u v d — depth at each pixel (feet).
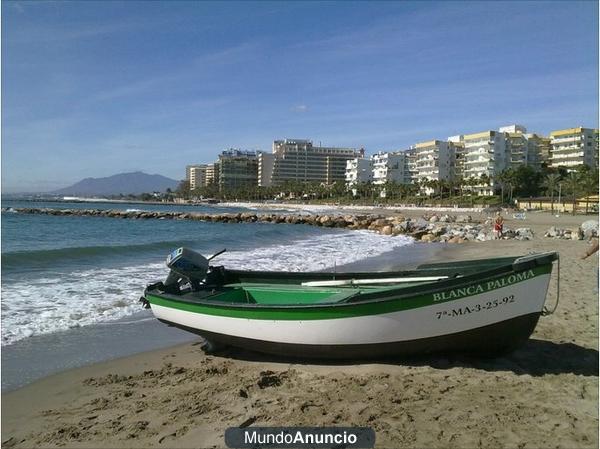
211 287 27.35
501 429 15.60
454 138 458.91
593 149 374.84
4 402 18.99
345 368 21.65
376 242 97.04
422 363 21.74
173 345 27.02
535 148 404.98
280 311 21.79
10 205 369.09
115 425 16.56
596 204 247.29
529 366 21.42
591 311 31.01
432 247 86.38
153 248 77.71
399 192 417.90
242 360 23.62
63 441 15.56
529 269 20.92
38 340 27.25
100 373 22.30
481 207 315.78
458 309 20.75
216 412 17.29
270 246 84.94
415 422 16.07
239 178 653.71
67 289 40.83
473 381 19.52
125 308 34.78
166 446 15.06
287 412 17.02
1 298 36.65
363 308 20.84
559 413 16.70
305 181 585.63
